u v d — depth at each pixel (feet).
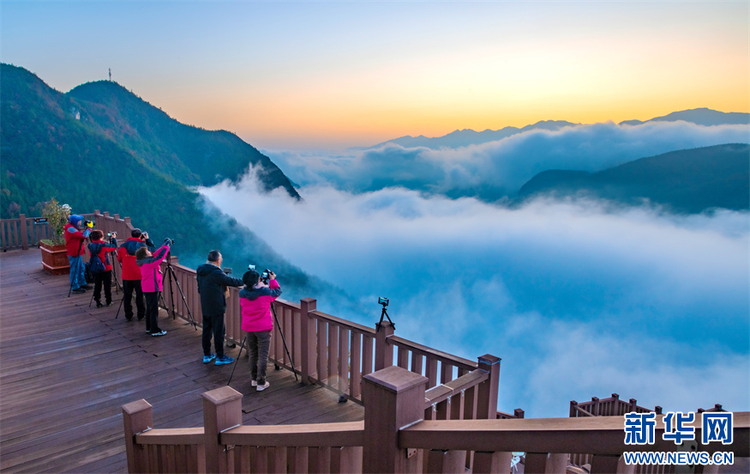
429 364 13.57
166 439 10.89
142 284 24.94
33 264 42.98
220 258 21.53
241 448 9.11
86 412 17.84
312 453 7.54
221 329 21.52
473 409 11.27
